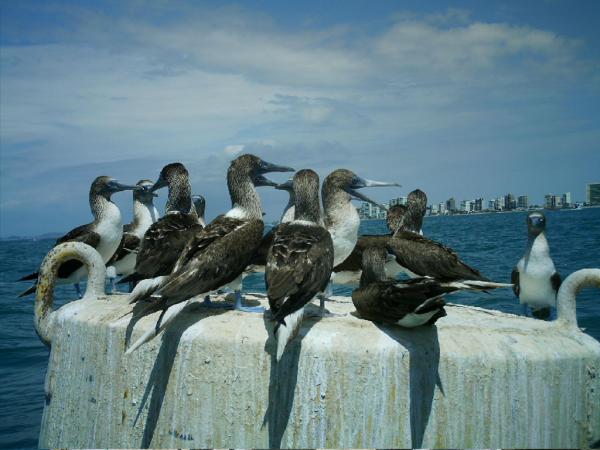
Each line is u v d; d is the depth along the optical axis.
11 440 2.75
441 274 2.84
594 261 6.09
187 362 2.15
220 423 2.12
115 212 3.37
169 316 2.20
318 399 2.07
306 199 2.41
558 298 2.33
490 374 2.09
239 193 2.57
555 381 2.13
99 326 2.33
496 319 2.38
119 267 3.55
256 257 2.61
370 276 2.35
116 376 2.27
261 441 2.09
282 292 2.11
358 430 2.06
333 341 2.09
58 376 2.43
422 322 2.15
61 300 5.17
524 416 2.11
